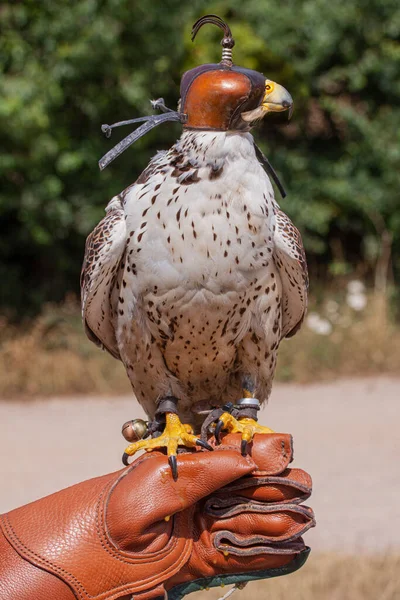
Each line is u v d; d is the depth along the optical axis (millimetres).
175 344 3848
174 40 13109
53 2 12383
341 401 10961
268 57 13750
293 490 3385
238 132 3547
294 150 15180
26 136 12234
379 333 12812
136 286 3764
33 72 12344
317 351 12344
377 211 14844
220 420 3631
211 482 3299
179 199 3551
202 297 3650
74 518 3270
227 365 4016
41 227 13336
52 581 3182
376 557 6453
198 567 3383
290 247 3846
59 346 12695
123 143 3502
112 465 8484
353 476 8156
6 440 9469
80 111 13211
